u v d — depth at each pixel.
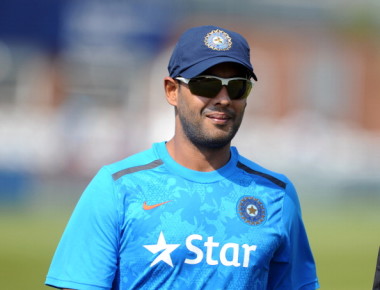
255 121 96.31
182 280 12.21
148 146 88.69
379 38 102.62
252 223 12.60
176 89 13.05
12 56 94.44
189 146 12.77
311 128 85.25
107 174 12.67
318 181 78.00
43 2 94.31
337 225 57.19
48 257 39.25
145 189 12.55
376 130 102.31
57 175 75.19
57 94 94.81
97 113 89.44
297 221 13.31
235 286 12.31
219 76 12.59
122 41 95.94
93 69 95.50
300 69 101.38
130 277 12.34
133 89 95.69
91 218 12.40
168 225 12.31
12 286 31.09
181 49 12.82
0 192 68.88
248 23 100.75
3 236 46.59
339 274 36.44
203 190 12.65
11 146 75.12
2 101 93.69
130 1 96.25
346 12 101.81
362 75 102.38
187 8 98.31
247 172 13.02
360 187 76.50
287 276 13.24
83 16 95.19
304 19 101.50
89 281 12.26
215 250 12.32
